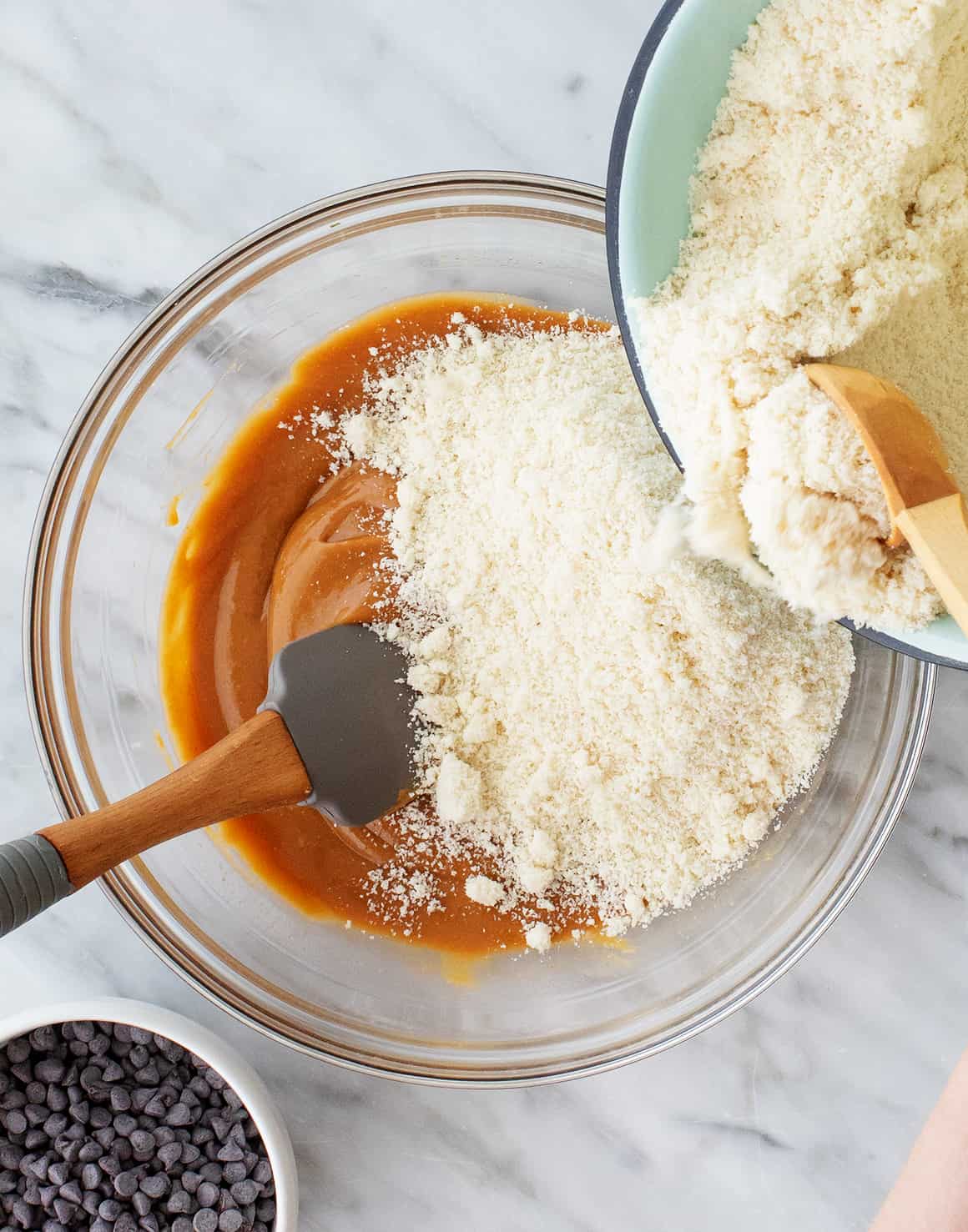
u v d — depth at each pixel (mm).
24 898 551
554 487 605
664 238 566
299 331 657
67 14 648
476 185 624
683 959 645
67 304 657
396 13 648
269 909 646
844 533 545
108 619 654
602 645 605
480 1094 667
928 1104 660
